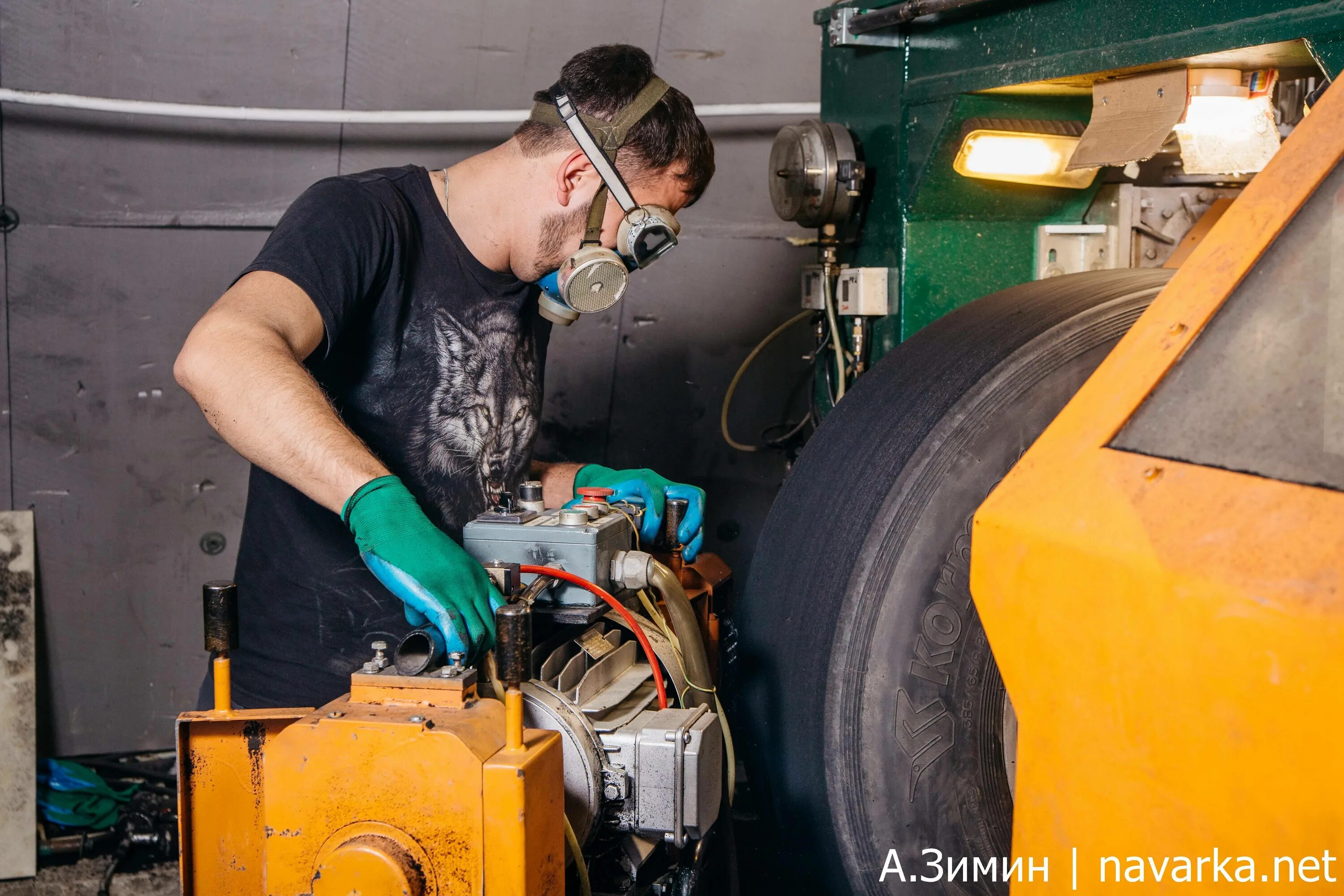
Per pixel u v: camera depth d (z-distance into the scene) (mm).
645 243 1437
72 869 2355
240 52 2646
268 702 1546
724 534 3145
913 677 1387
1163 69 1694
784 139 2289
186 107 2570
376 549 1112
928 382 1513
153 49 2602
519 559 1351
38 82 2568
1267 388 880
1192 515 854
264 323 1208
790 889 1556
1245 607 763
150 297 2734
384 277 1419
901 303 2148
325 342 1326
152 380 2758
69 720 2816
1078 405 1068
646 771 1222
